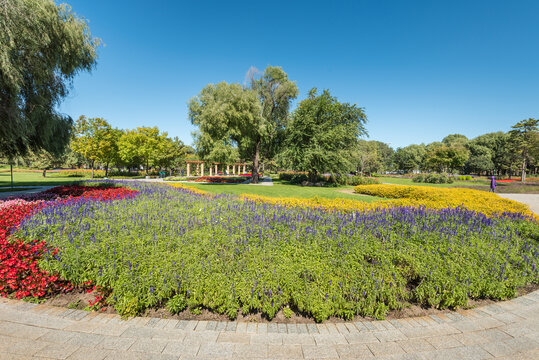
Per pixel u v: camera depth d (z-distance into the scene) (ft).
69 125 33.88
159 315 9.20
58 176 115.14
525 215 23.25
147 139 108.37
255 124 74.08
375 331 8.57
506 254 12.81
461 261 11.46
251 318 9.13
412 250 12.23
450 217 18.97
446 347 7.84
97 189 36.09
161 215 18.88
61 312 9.36
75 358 7.07
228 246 12.71
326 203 28.58
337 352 7.54
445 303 9.70
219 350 7.50
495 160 203.41
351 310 9.15
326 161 77.05
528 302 10.79
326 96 82.33
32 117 28.48
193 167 157.89
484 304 10.57
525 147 115.96
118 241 12.41
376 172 214.69
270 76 90.07
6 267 10.66
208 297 9.04
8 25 21.65
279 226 15.98
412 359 7.29
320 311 8.73
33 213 18.15
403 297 10.00
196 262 10.50
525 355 7.55
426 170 245.24
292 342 7.93
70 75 31.65
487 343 8.08
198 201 26.66
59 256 11.34
